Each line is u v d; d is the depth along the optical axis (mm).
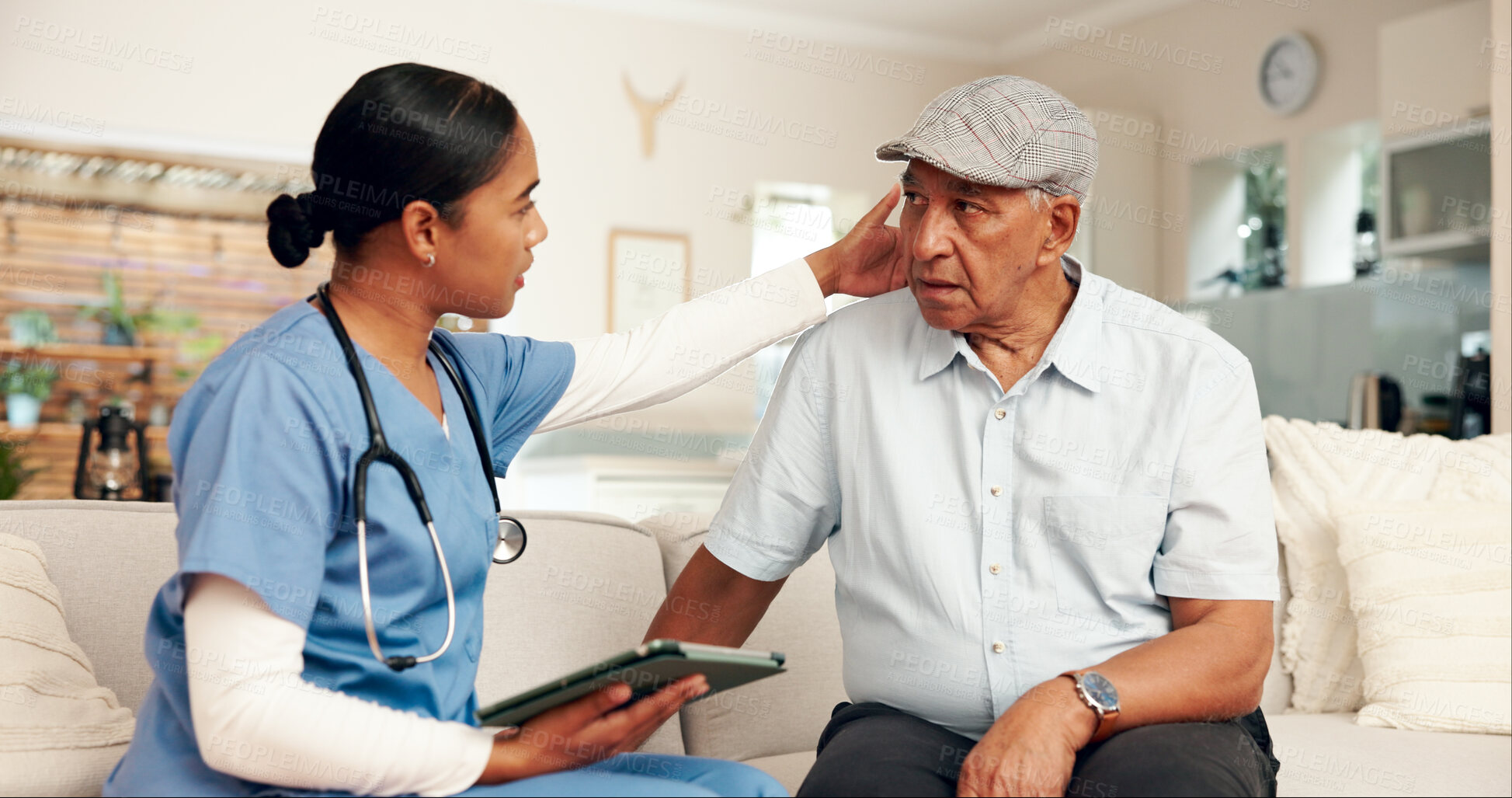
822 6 5367
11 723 1098
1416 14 4316
